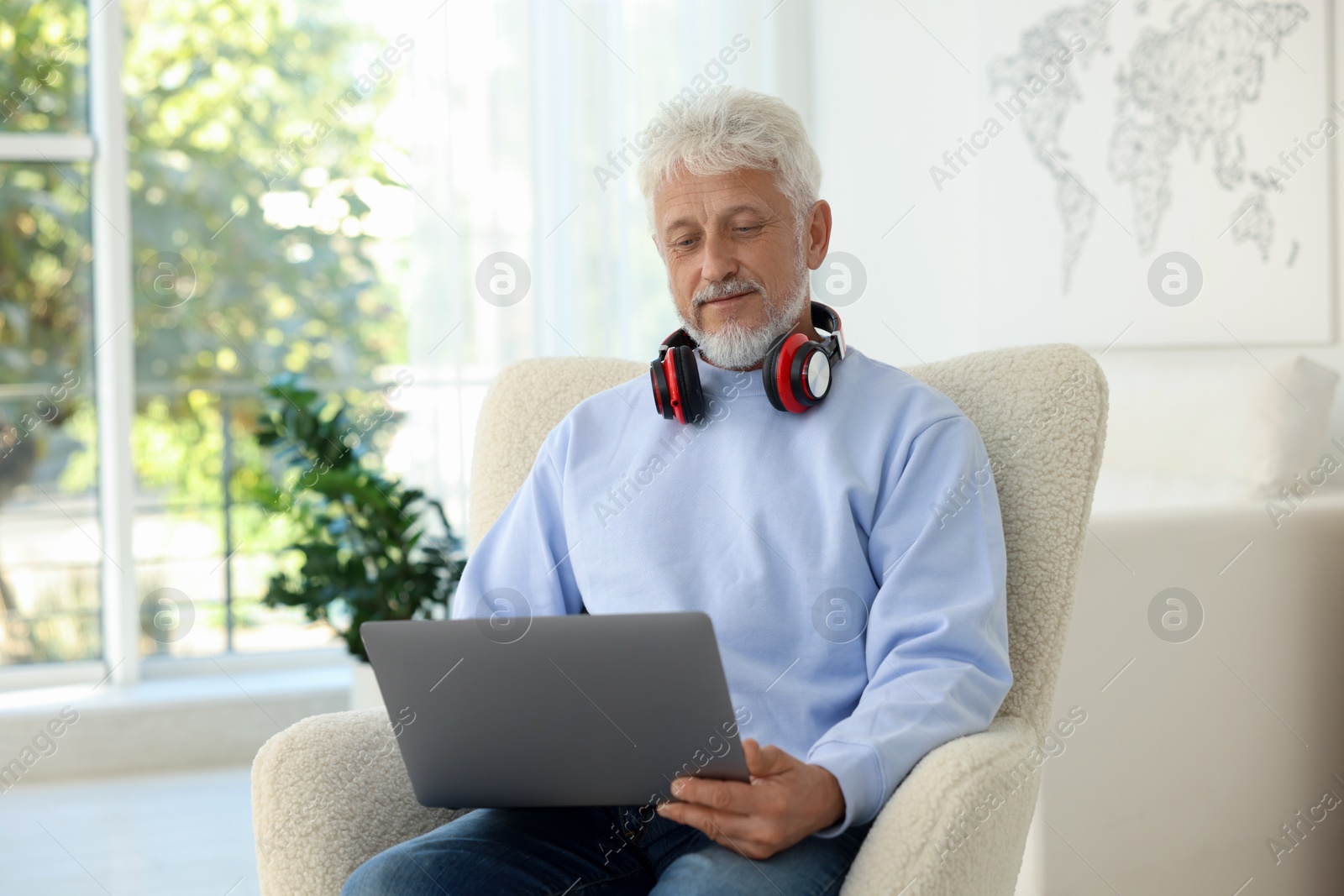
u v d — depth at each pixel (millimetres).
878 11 3145
